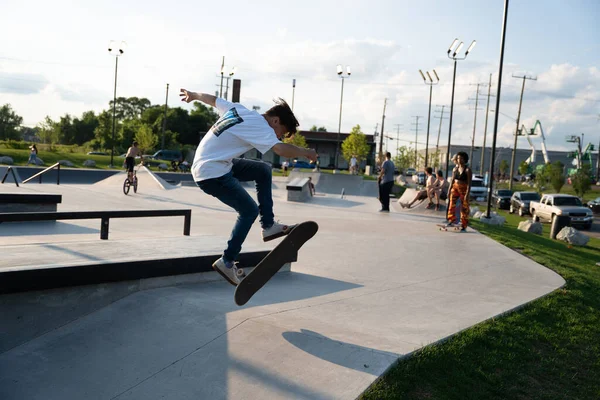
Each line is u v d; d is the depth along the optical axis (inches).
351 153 2380.7
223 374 121.9
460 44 921.5
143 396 113.1
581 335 187.6
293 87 2207.2
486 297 217.2
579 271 311.4
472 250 347.3
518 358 158.1
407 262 289.3
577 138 3307.1
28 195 355.9
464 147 4800.7
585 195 2110.0
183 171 1739.7
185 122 3176.7
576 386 148.6
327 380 120.8
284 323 153.3
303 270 247.6
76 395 113.0
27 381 117.3
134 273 162.7
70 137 3946.9
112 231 341.1
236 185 134.0
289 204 682.2
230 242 141.1
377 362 130.5
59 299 144.3
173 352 132.0
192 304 162.2
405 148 3526.1
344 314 173.3
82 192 622.5
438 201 630.5
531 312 199.8
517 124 2089.1
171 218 442.0
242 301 134.5
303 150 129.0
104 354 130.7
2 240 274.4
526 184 2551.7
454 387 131.3
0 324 131.2
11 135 3326.8
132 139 2694.4
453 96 999.6
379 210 656.4
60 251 171.3
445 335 157.2
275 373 122.8
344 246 334.3
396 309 186.4
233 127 129.0
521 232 556.7
